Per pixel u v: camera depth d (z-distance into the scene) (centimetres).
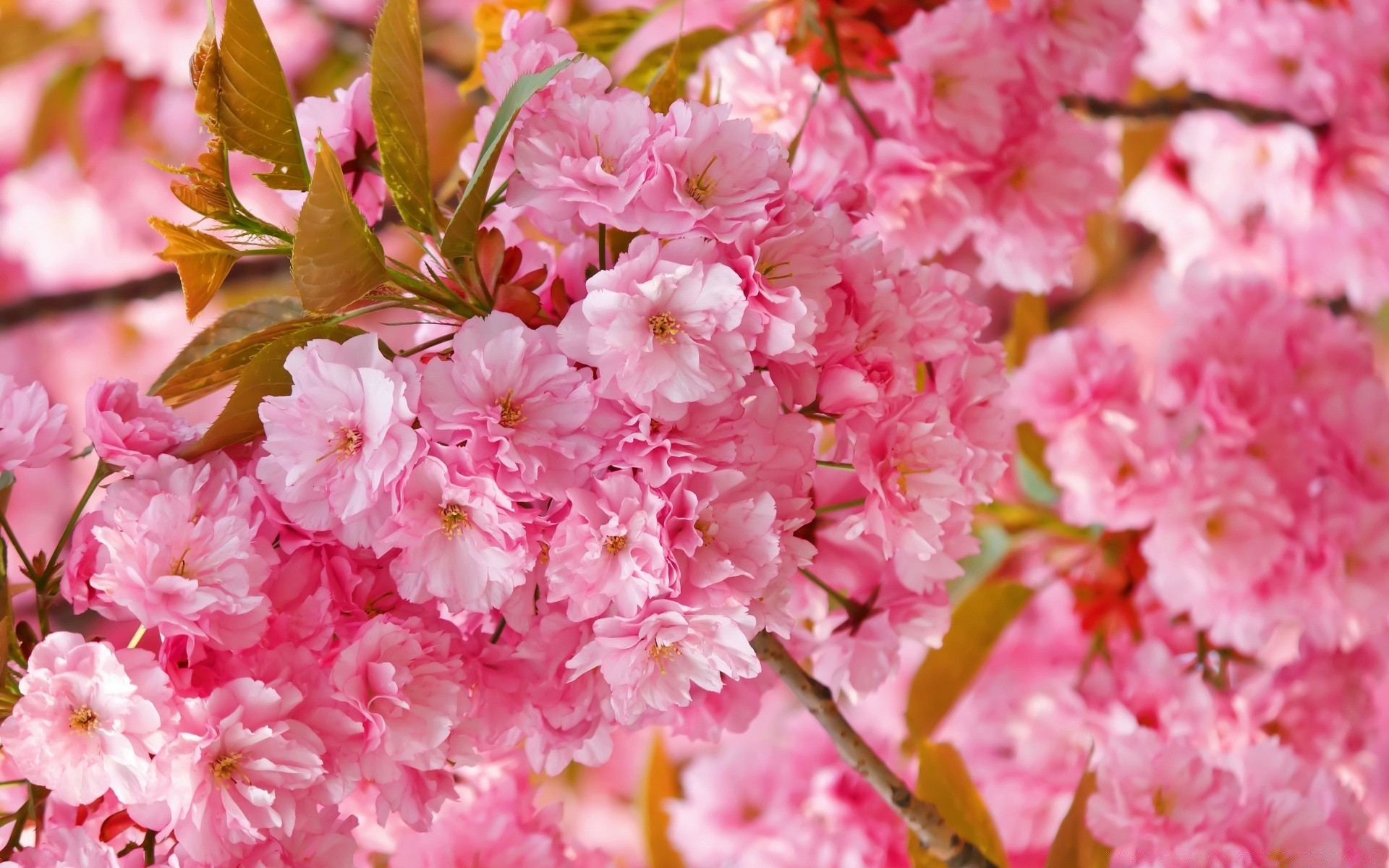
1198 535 134
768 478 111
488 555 110
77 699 109
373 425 110
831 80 132
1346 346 138
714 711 118
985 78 131
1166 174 192
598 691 114
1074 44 133
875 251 115
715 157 112
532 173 112
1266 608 136
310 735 110
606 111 112
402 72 113
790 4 134
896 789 121
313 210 109
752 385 112
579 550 110
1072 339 140
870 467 113
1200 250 193
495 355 110
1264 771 129
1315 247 185
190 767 109
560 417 110
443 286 114
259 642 111
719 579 110
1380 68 162
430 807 113
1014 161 134
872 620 120
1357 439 137
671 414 110
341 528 111
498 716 114
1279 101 166
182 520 111
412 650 112
